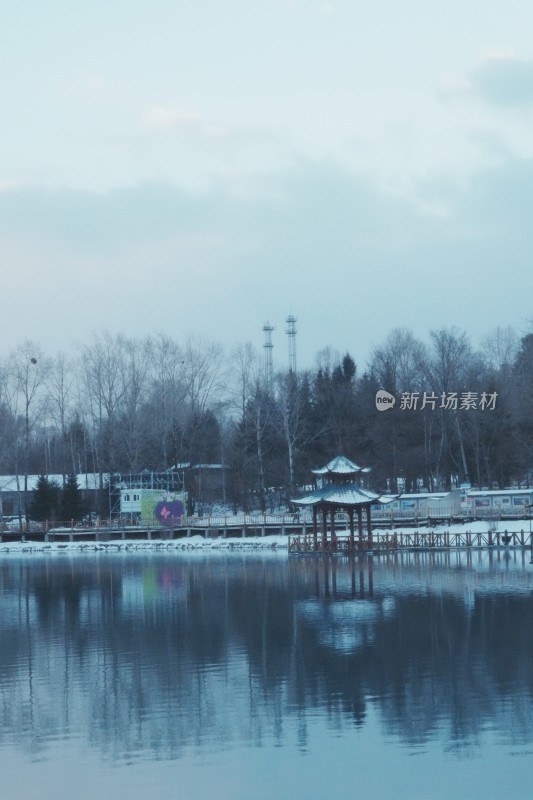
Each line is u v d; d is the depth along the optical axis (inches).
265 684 1464.1
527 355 6122.1
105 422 5644.7
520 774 1031.6
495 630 1844.2
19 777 1077.8
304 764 1086.4
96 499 5536.4
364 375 6200.8
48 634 2020.2
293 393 5595.5
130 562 3956.7
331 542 3887.8
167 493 4918.8
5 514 6058.1
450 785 1008.9
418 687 1401.3
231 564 3634.4
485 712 1257.4
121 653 1764.3
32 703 1396.4
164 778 1059.9
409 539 3858.3
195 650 1766.7
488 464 5275.6
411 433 5472.4
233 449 5452.8
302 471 5319.9
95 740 1203.9
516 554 3590.1
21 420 6122.1
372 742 1151.0
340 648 1726.1
